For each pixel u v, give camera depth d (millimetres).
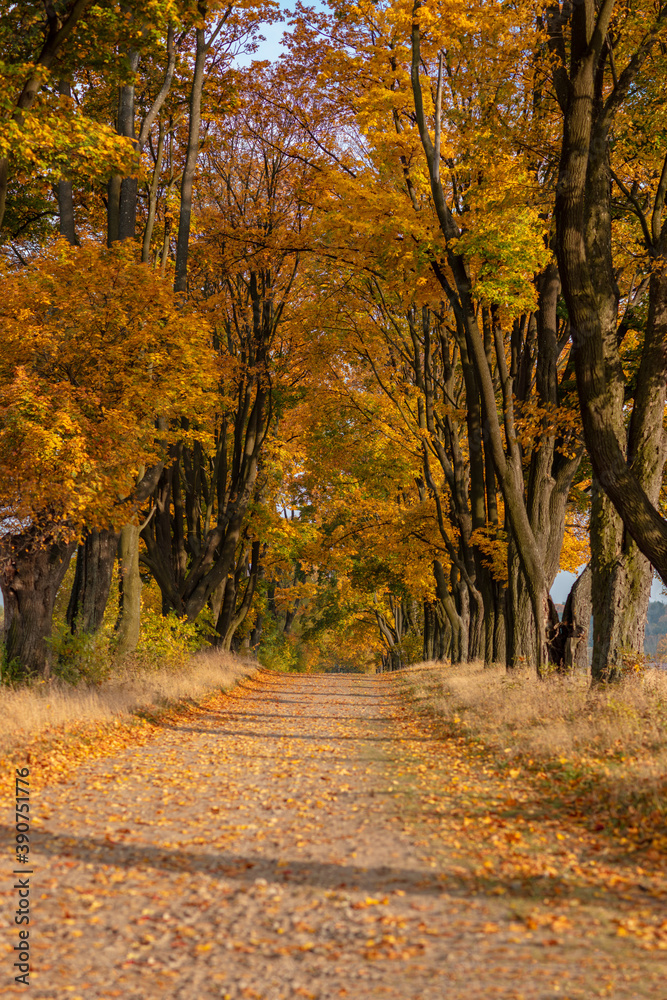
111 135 12875
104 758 10680
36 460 13078
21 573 15430
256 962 4270
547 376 17141
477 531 21500
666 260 12828
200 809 7891
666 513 18891
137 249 17031
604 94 15797
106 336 15766
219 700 19984
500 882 5449
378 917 4855
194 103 21641
